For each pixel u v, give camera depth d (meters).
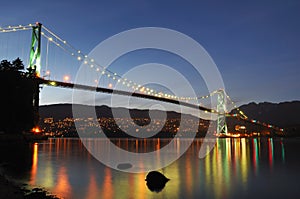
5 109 44.47
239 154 41.06
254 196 13.95
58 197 12.62
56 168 22.34
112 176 18.75
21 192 11.94
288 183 17.38
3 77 44.88
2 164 22.78
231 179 18.67
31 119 51.09
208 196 13.76
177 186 15.76
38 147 46.06
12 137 46.72
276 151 48.28
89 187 14.97
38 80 59.84
